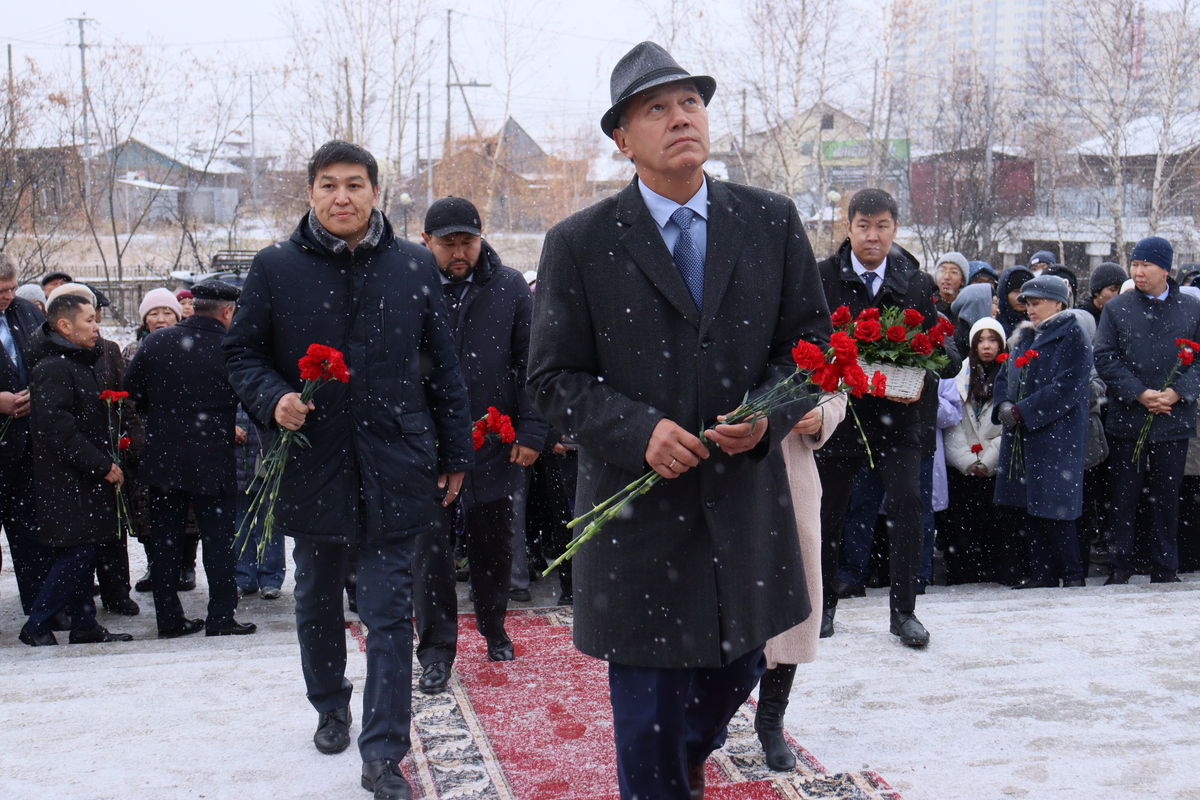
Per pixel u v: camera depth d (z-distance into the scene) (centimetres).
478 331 450
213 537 575
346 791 311
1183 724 355
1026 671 420
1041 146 2659
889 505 465
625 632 243
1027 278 800
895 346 428
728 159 2945
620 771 247
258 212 4019
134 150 3516
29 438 606
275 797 307
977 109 2697
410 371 339
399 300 337
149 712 387
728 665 259
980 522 711
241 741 354
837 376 233
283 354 335
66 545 562
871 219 474
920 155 2892
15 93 2169
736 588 243
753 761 327
